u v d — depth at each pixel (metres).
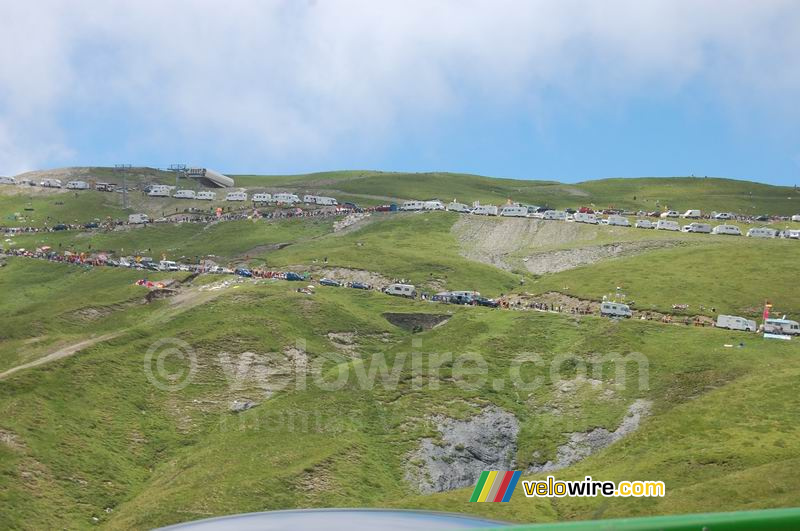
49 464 120.88
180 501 111.50
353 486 118.12
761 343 158.12
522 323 176.25
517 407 143.75
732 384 133.88
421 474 125.94
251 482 115.31
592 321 174.88
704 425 118.94
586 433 133.38
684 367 146.88
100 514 114.94
